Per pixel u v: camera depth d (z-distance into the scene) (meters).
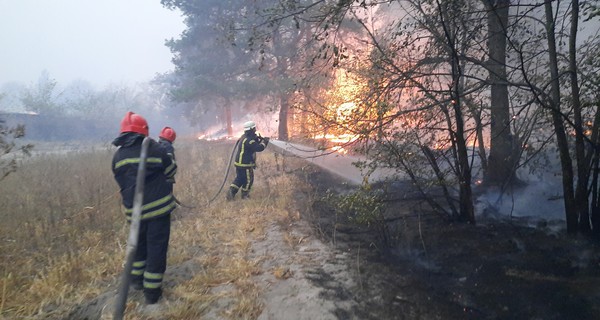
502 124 5.42
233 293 3.11
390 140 4.28
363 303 2.92
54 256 3.98
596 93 3.69
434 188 5.89
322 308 2.85
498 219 4.74
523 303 2.83
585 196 3.90
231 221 5.16
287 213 5.27
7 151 5.12
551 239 3.96
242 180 6.34
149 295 2.97
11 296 3.10
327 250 4.02
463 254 3.76
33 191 6.71
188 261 3.82
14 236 4.49
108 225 4.91
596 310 2.65
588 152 3.85
